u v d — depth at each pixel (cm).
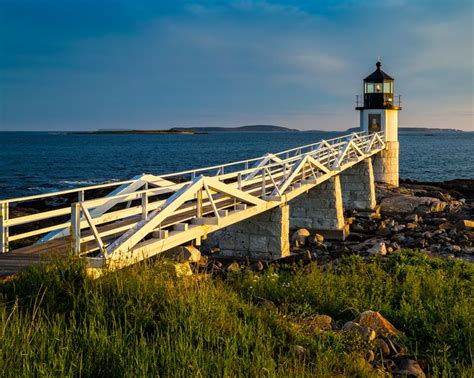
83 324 637
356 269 1241
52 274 729
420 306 929
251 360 625
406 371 699
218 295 831
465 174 6219
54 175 5666
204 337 656
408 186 3881
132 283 762
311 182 1972
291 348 682
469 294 1063
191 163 7688
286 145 14812
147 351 584
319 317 840
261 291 1009
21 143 16262
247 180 1714
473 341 782
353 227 2469
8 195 4081
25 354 536
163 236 1035
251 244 1702
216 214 1211
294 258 1583
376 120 3738
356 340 748
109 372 562
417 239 2077
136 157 9019
